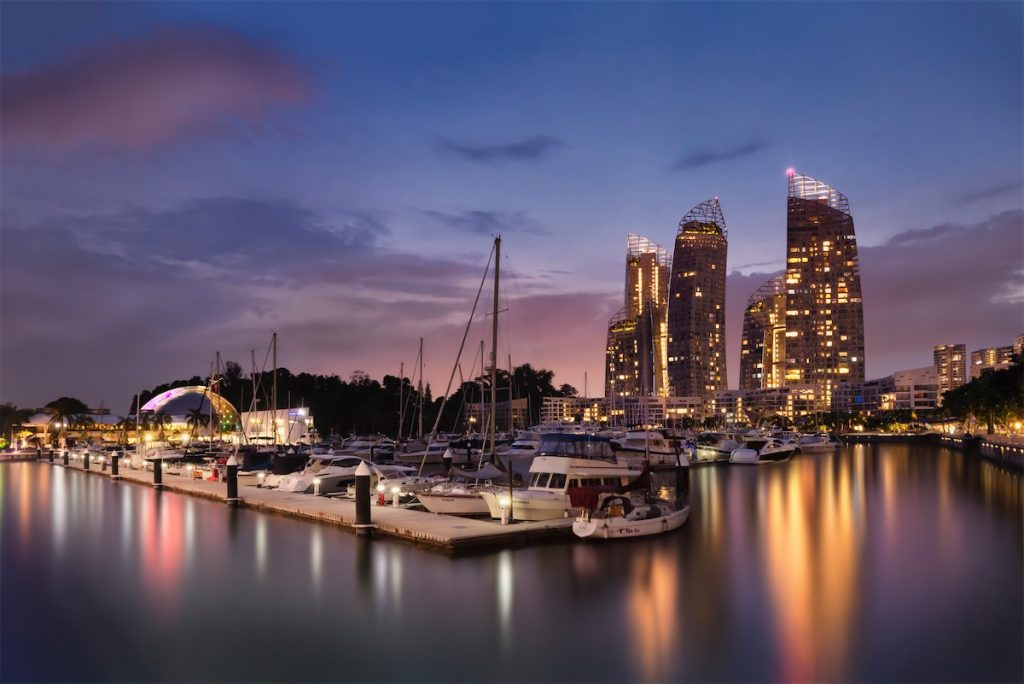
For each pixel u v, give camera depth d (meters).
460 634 24.47
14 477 88.62
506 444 102.81
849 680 20.45
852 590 29.91
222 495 57.75
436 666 21.66
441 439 118.62
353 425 199.12
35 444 167.25
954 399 196.50
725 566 34.09
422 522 41.00
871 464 110.88
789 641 23.67
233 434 153.25
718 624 25.44
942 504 58.84
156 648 23.23
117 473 80.50
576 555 35.97
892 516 51.56
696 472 96.12
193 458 90.06
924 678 20.55
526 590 29.72
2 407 178.25
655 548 37.94
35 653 22.80
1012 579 31.78
